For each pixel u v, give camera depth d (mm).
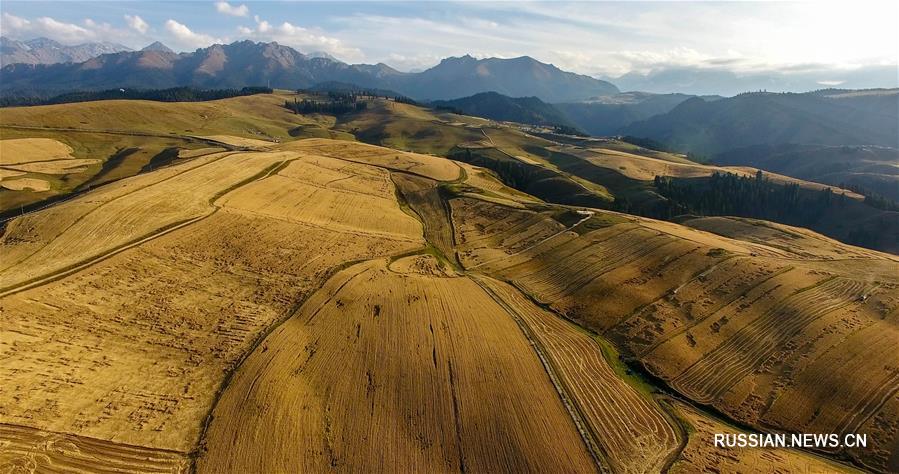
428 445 35094
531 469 33594
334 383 40625
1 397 34750
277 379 40375
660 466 34312
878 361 43781
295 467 32406
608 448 35688
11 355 38750
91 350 41781
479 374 42656
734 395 42000
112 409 36094
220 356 43531
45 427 33438
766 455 35875
